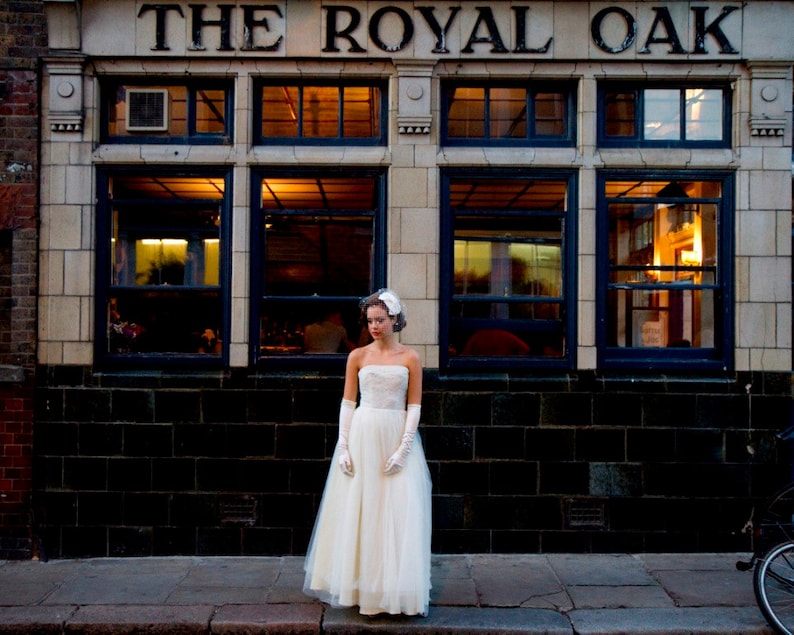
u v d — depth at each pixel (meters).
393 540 4.07
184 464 5.42
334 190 5.61
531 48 5.47
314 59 5.49
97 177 5.51
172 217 5.61
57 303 5.44
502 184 5.61
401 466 4.12
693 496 5.44
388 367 4.25
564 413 5.45
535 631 4.13
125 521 5.41
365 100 5.67
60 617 4.28
